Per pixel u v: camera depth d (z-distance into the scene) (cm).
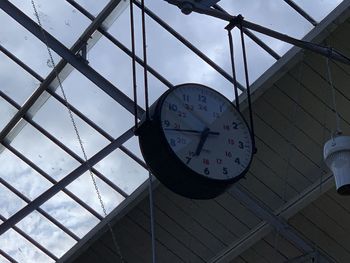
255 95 1554
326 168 1652
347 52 1507
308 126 1614
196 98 845
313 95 1571
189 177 795
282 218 1716
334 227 1719
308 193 1681
